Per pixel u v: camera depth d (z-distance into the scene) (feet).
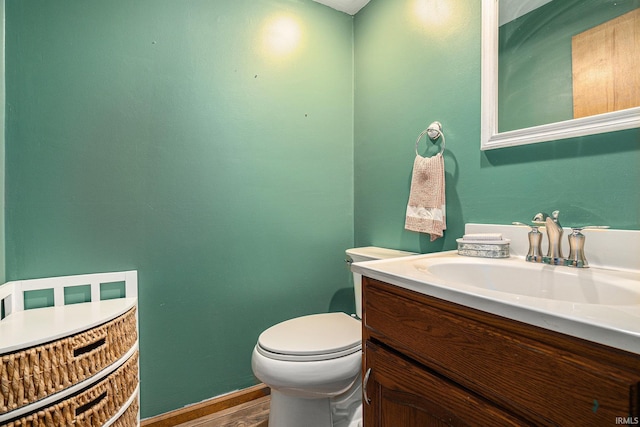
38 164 3.57
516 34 3.33
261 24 4.95
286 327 4.08
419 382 2.30
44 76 3.59
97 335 3.08
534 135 3.14
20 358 2.55
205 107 4.53
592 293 2.39
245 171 4.84
